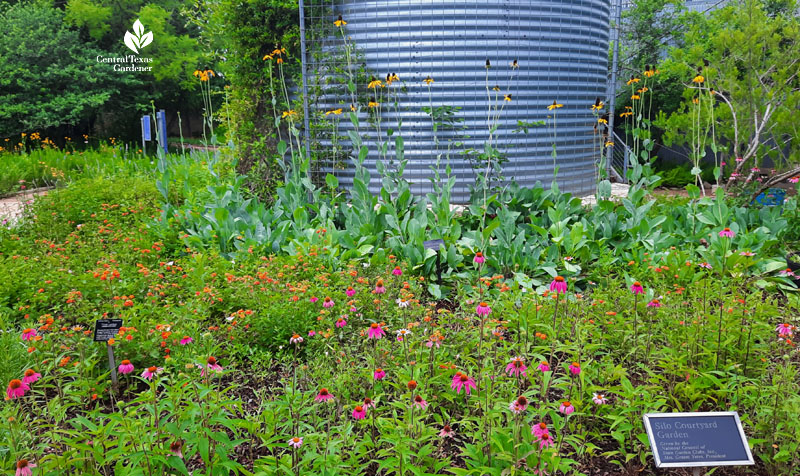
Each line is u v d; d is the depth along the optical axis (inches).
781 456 118.6
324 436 116.7
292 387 137.0
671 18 632.4
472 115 390.0
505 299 202.5
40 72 946.1
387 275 228.4
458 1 373.7
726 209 277.9
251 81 422.9
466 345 171.5
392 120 392.8
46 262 254.4
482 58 382.9
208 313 195.3
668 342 166.1
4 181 527.5
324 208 310.2
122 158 691.4
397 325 189.0
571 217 297.0
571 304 189.8
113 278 215.3
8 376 150.8
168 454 105.8
